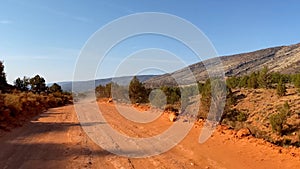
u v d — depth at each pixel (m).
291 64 106.69
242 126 13.55
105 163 8.34
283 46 159.88
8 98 21.12
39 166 7.82
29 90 60.09
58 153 9.49
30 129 15.68
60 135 13.51
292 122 19.61
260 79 38.72
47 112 29.23
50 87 71.56
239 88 40.56
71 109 33.97
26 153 9.40
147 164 8.25
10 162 8.18
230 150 9.59
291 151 8.64
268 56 141.62
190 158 8.88
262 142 9.98
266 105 26.89
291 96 29.92
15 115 20.36
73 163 8.23
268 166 7.64
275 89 35.72
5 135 13.12
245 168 7.61
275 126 17.72
